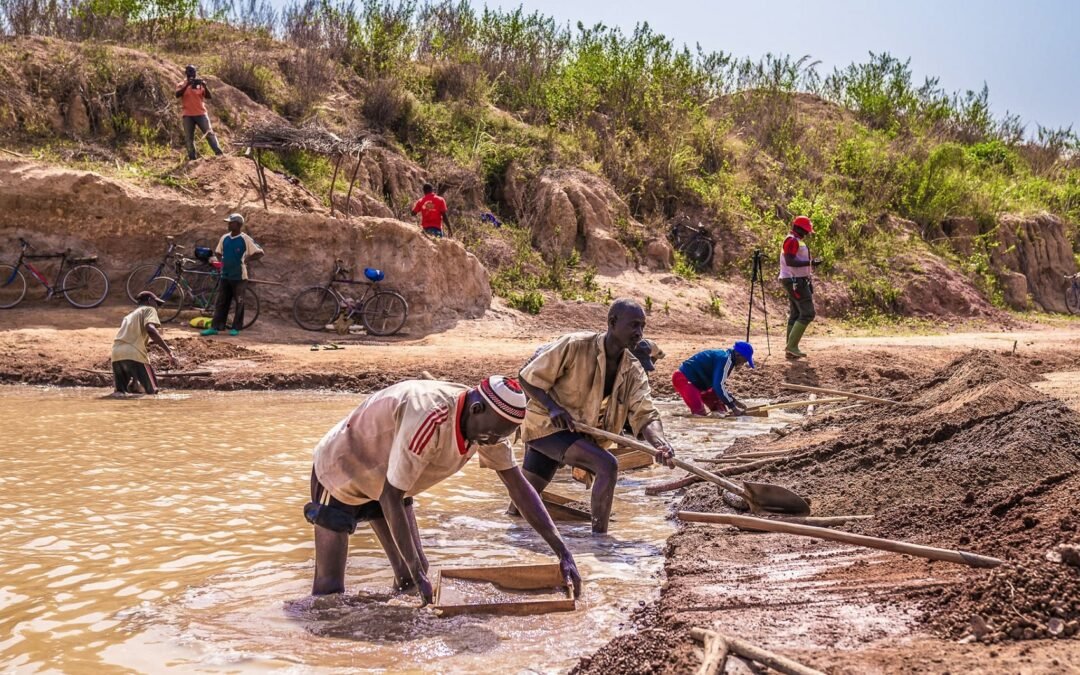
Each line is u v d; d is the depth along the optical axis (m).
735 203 24.89
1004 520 5.15
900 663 3.56
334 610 4.68
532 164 23.67
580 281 21.28
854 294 23.39
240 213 17.23
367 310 17.31
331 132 18.98
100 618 4.55
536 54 28.09
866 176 27.61
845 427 9.31
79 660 4.05
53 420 10.05
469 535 6.18
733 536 5.98
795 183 26.62
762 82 30.09
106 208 16.73
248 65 22.80
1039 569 4.11
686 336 19.09
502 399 4.33
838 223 25.36
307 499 6.91
